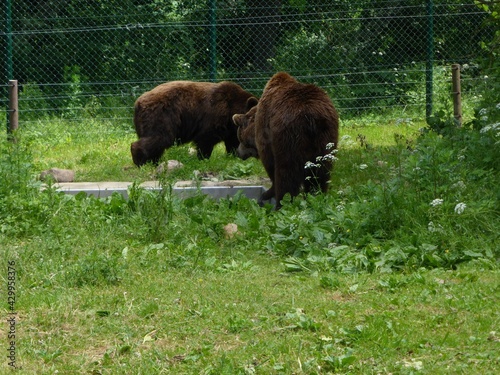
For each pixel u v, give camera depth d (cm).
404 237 900
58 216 1059
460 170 1031
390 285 775
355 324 675
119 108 2072
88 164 1562
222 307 729
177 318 702
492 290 745
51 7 2389
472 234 908
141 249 964
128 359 614
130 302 743
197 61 2383
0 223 1023
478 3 1367
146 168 1454
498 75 1355
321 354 609
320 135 1091
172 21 2331
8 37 1831
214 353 622
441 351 607
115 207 1091
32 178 1158
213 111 1514
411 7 2294
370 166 1245
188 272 859
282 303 736
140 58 2383
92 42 2386
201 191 1212
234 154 1559
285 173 1109
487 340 627
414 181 988
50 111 2253
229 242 986
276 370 580
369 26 2336
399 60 2322
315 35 2348
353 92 2255
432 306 710
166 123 1487
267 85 1165
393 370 573
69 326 689
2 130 1928
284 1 2370
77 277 816
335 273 842
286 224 988
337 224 965
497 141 1059
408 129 1830
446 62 2275
